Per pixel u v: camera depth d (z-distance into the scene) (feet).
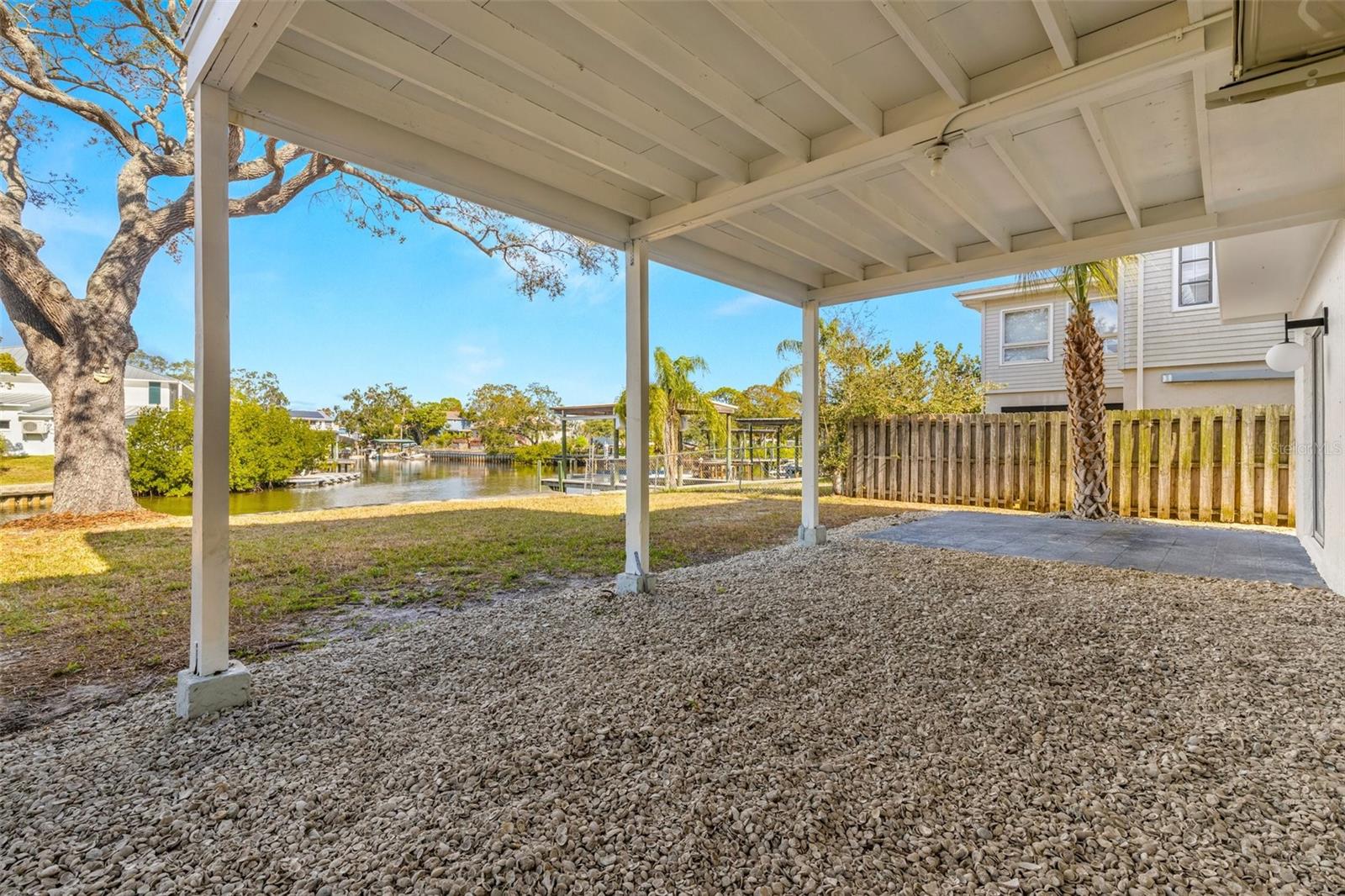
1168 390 33.55
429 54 8.85
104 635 11.71
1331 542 14.83
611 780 6.43
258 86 8.74
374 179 34.60
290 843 5.44
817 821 5.68
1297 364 16.81
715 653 10.37
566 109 10.50
